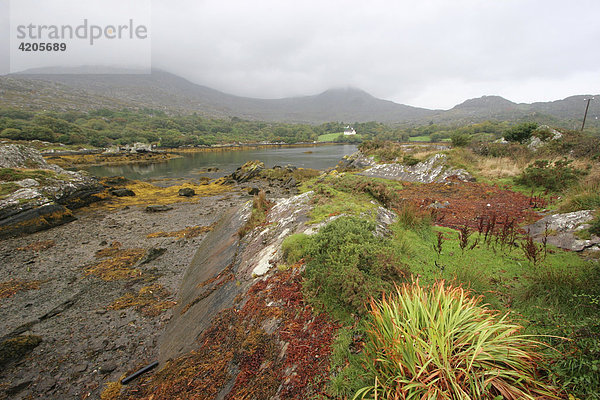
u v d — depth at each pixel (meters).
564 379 2.01
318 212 7.37
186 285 7.71
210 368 3.69
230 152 89.81
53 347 5.52
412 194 13.80
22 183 16.53
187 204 19.28
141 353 5.22
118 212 17.36
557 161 13.23
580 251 4.91
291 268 4.89
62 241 12.13
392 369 2.27
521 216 8.25
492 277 4.23
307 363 2.99
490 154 20.77
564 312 2.93
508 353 2.12
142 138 106.62
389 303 2.91
